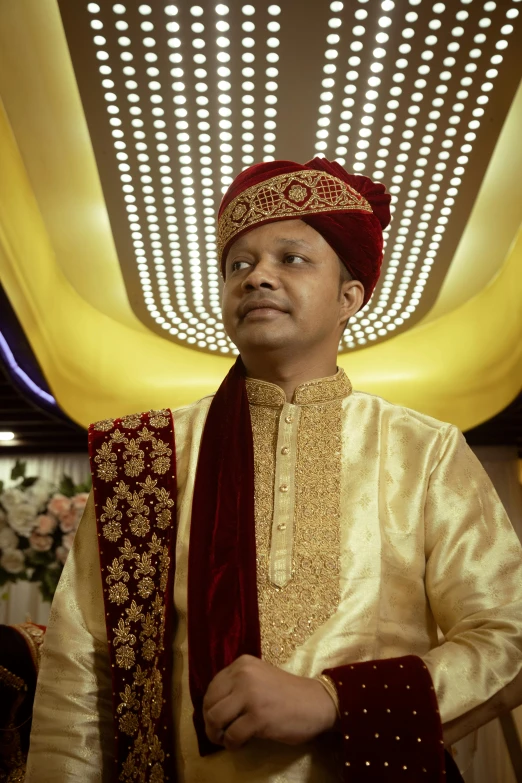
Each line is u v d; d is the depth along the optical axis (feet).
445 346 15.43
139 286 13.39
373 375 15.76
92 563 3.67
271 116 9.17
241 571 3.21
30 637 6.64
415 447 3.61
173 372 15.90
